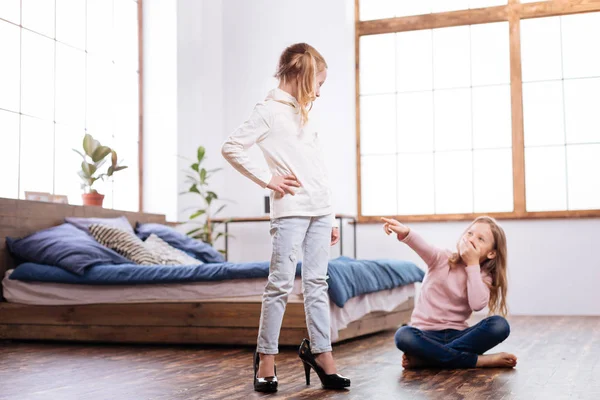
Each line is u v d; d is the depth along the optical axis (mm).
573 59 5895
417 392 2328
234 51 6582
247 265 3744
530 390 2340
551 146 5906
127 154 5957
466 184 6129
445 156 6199
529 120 5973
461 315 2877
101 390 2447
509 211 5996
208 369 2918
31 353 3527
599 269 5559
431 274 2943
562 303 5625
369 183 6375
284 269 2402
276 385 2377
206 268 3785
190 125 6172
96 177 5059
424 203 6238
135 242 4453
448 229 5973
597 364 2938
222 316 3701
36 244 4148
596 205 5781
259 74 6508
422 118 6277
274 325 2406
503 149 6043
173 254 4574
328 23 6344
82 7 5469
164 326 3801
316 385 2502
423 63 6297
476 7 6176
